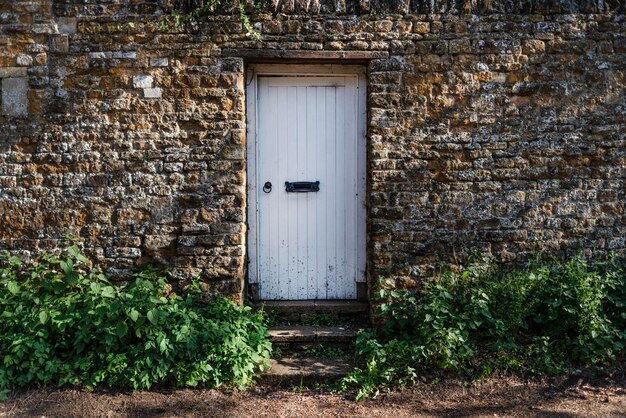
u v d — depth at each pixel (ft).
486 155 18.42
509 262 18.61
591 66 18.51
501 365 16.79
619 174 18.74
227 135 18.13
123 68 17.99
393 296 17.87
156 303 16.66
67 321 16.26
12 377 15.75
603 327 17.03
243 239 18.44
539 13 18.34
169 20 17.88
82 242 18.20
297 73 18.93
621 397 15.90
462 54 18.25
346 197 19.33
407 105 18.28
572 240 18.71
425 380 16.53
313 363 17.34
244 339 16.85
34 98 17.99
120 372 15.88
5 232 18.12
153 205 18.17
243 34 17.98
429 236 18.45
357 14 18.16
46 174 18.10
